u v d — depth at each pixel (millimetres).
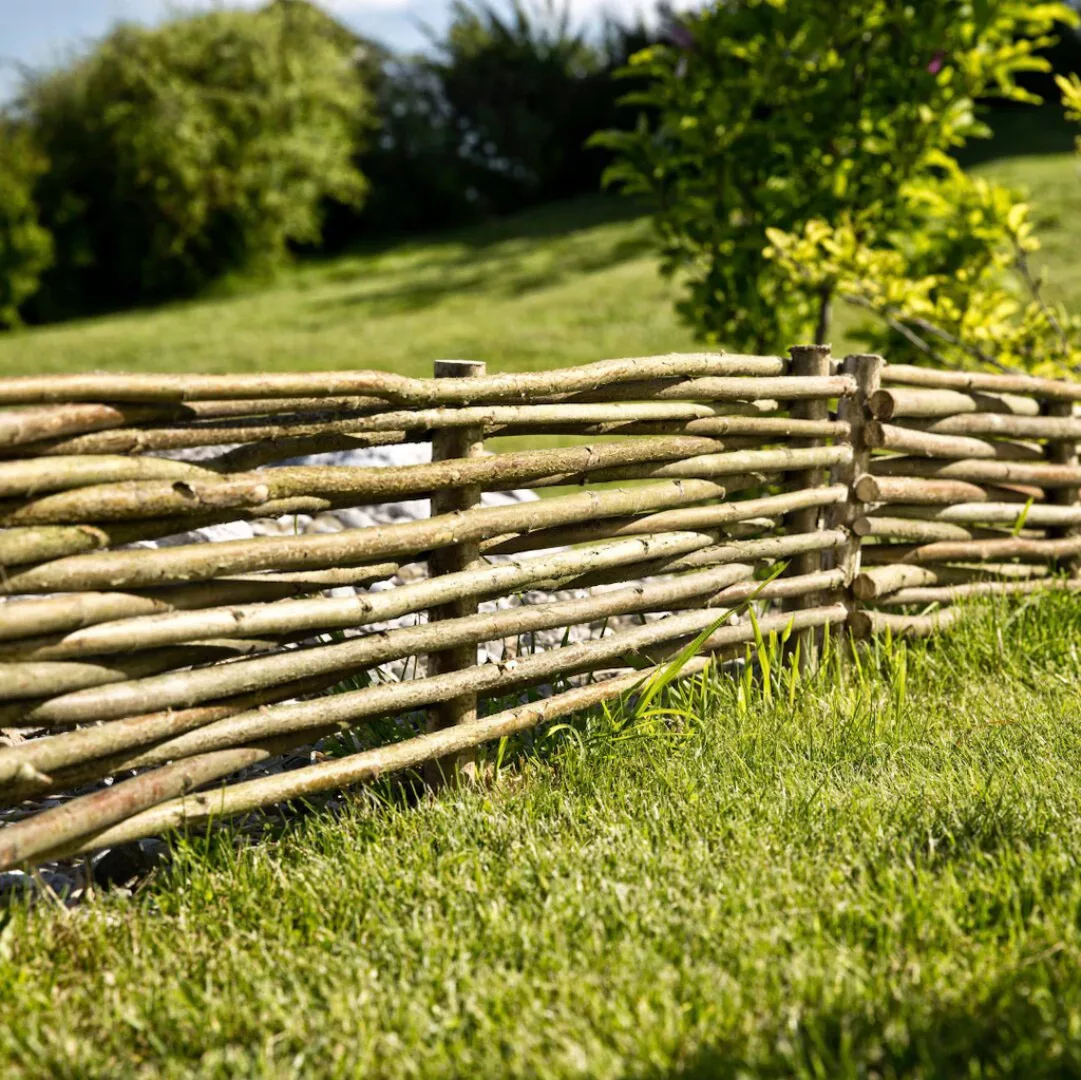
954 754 3082
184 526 2564
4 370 15352
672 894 2307
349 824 2814
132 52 26031
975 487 4406
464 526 2992
